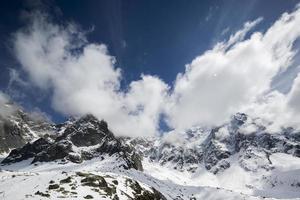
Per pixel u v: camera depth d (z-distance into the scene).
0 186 108.19
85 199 83.88
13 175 143.88
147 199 115.50
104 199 87.94
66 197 83.94
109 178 114.25
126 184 115.88
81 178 103.88
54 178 104.19
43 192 87.88
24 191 91.62
